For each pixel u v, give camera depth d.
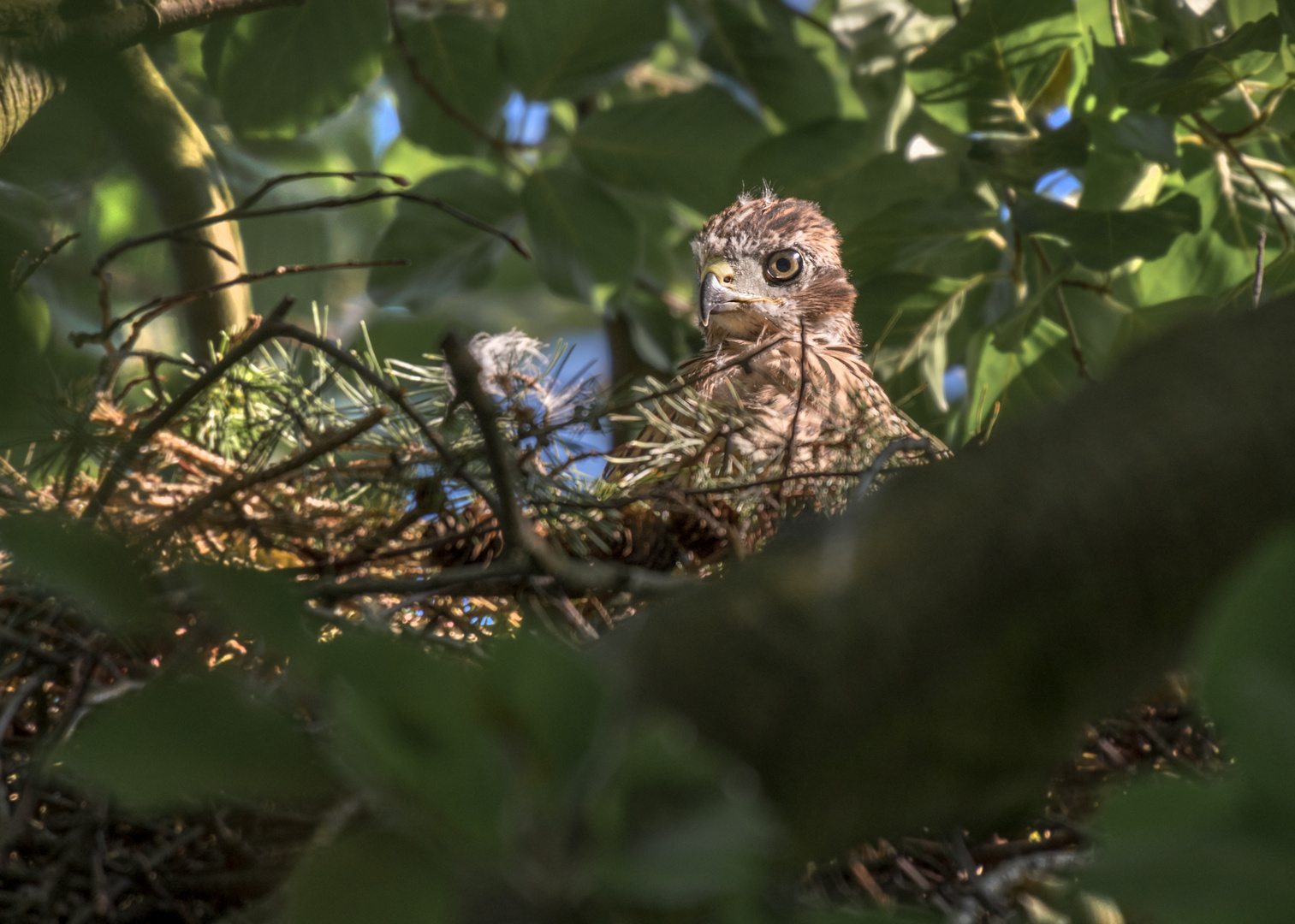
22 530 2.00
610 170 9.18
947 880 4.12
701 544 5.94
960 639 2.50
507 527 4.09
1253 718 1.63
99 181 10.37
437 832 1.69
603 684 1.74
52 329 4.86
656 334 10.29
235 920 3.77
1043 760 2.70
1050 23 6.88
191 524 5.15
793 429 5.69
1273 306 2.91
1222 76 6.40
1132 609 2.63
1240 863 1.63
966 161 7.44
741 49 9.70
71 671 4.29
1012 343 6.88
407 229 9.31
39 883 3.86
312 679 1.79
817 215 9.20
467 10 9.94
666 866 1.66
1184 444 2.65
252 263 11.95
